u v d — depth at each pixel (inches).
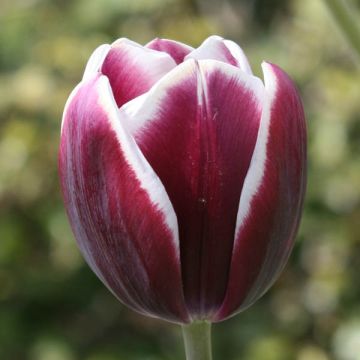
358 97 35.7
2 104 37.3
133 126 14.4
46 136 37.0
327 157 35.5
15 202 37.4
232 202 14.5
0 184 36.9
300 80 37.3
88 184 14.6
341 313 36.3
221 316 15.0
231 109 14.4
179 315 14.9
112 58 14.9
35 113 37.2
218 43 14.9
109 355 37.1
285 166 14.5
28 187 37.1
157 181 14.3
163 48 15.3
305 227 35.9
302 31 37.6
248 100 14.4
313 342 36.5
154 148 14.4
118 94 14.9
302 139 14.8
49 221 37.2
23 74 37.5
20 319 37.7
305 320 36.8
